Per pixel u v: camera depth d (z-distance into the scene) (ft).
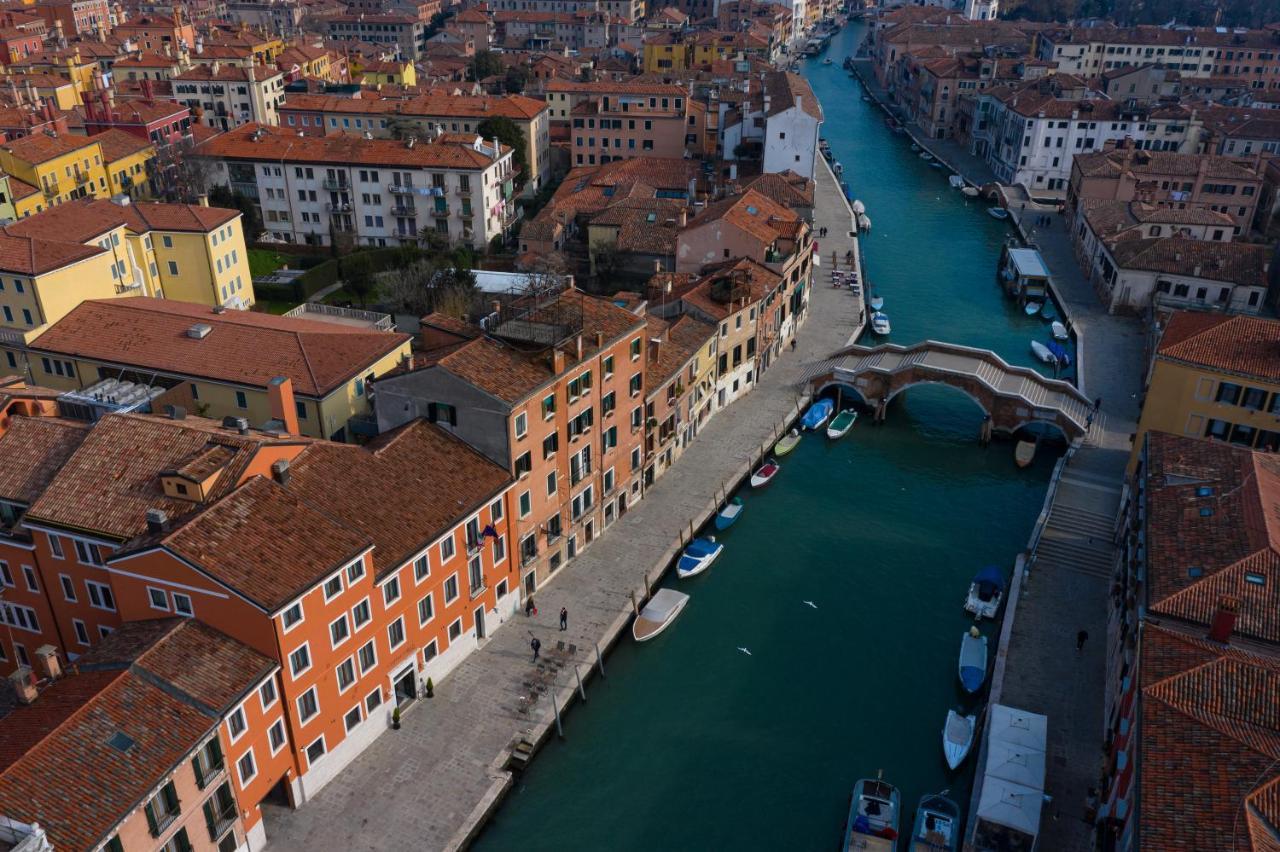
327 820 161.89
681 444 282.15
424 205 410.31
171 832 136.15
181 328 254.47
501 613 209.05
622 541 241.14
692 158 520.83
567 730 189.26
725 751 186.60
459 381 196.44
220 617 151.64
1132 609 176.04
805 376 330.54
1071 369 347.97
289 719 157.07
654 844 167.43
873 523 259.39
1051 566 233.14
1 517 178.60
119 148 428.15
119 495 169.68
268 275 389.60
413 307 343.46
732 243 342.03
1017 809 157.89
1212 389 235.61
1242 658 139.13
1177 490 185.88
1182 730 127.65
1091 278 421.59
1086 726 183.42
